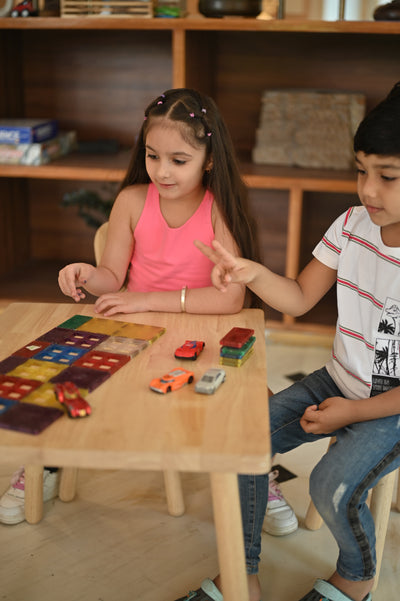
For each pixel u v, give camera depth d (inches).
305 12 104.5
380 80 96.7
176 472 56.3
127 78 103.3
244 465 30.1
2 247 105.9
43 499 58.6
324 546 54.7
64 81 105.0
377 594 49.5
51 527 56.0
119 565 51.6
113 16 83.9
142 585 49.6
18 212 110.0
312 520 56.2
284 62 98.7
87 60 103.3
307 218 103.1
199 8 87.0
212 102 52.6
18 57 104.0
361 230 46.6
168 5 84.5
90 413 32.9
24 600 48.0
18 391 34.7
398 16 81.4
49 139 95.7
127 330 43.3
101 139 105.9
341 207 103.3
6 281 104.5
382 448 41.7
